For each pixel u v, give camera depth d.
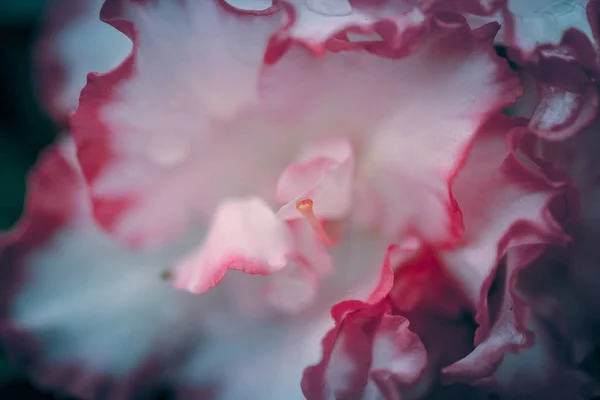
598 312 0.19
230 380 0.18
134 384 0.18
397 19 0.17
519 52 0.18
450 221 0.17
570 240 0.17
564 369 0.18
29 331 0.18
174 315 0.18
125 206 0.17
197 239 0.18
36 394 0.19
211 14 0.17
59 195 0.17
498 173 0.17
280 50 0.16
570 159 0.18
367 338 0.17
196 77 0.17
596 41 0.18
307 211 0.17
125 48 0.18
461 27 0.17
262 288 0.18
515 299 0.17
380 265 0.18
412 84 0.17
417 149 0.17
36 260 0.17
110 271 0.18
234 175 0.17
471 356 0.17
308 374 0.17
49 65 0.18
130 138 0.17
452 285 0.18
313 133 0.17
